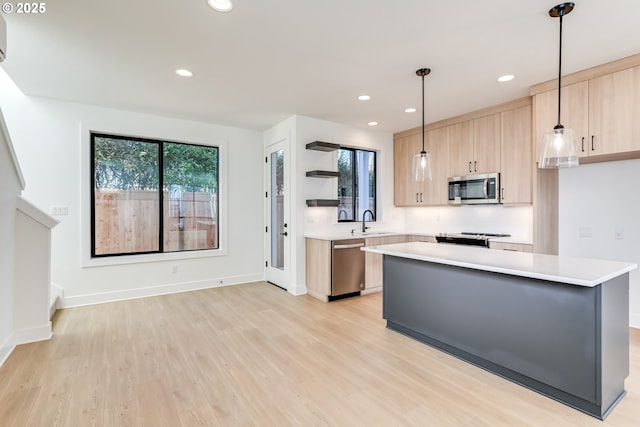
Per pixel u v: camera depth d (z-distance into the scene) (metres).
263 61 2.89
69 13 2.15
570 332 1.98
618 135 2.88
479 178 4.34
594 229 3.59
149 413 1.93
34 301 2.95
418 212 5.66
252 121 4.85
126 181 4.36
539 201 3.60
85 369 2.45
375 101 3.98
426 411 1.96
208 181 5.02
